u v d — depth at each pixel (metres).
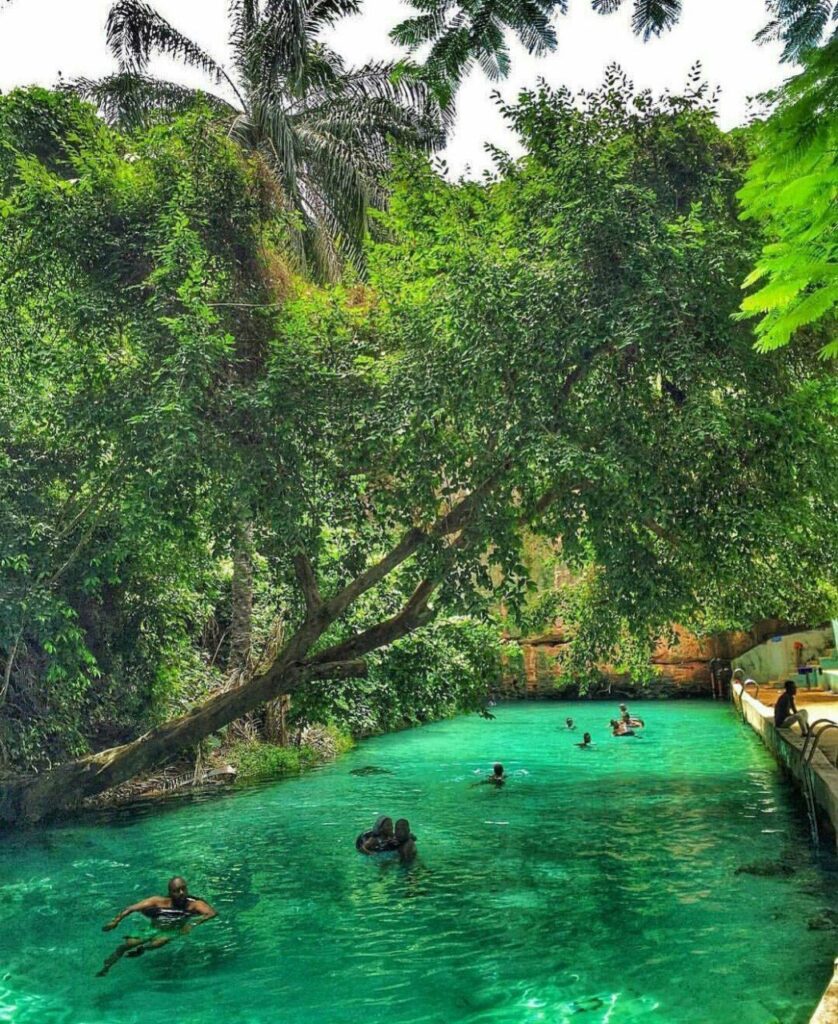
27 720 14.13
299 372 11.80
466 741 23.95
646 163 12.73
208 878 10.52
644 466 10.94
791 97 2.92
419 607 13.02
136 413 11.59
